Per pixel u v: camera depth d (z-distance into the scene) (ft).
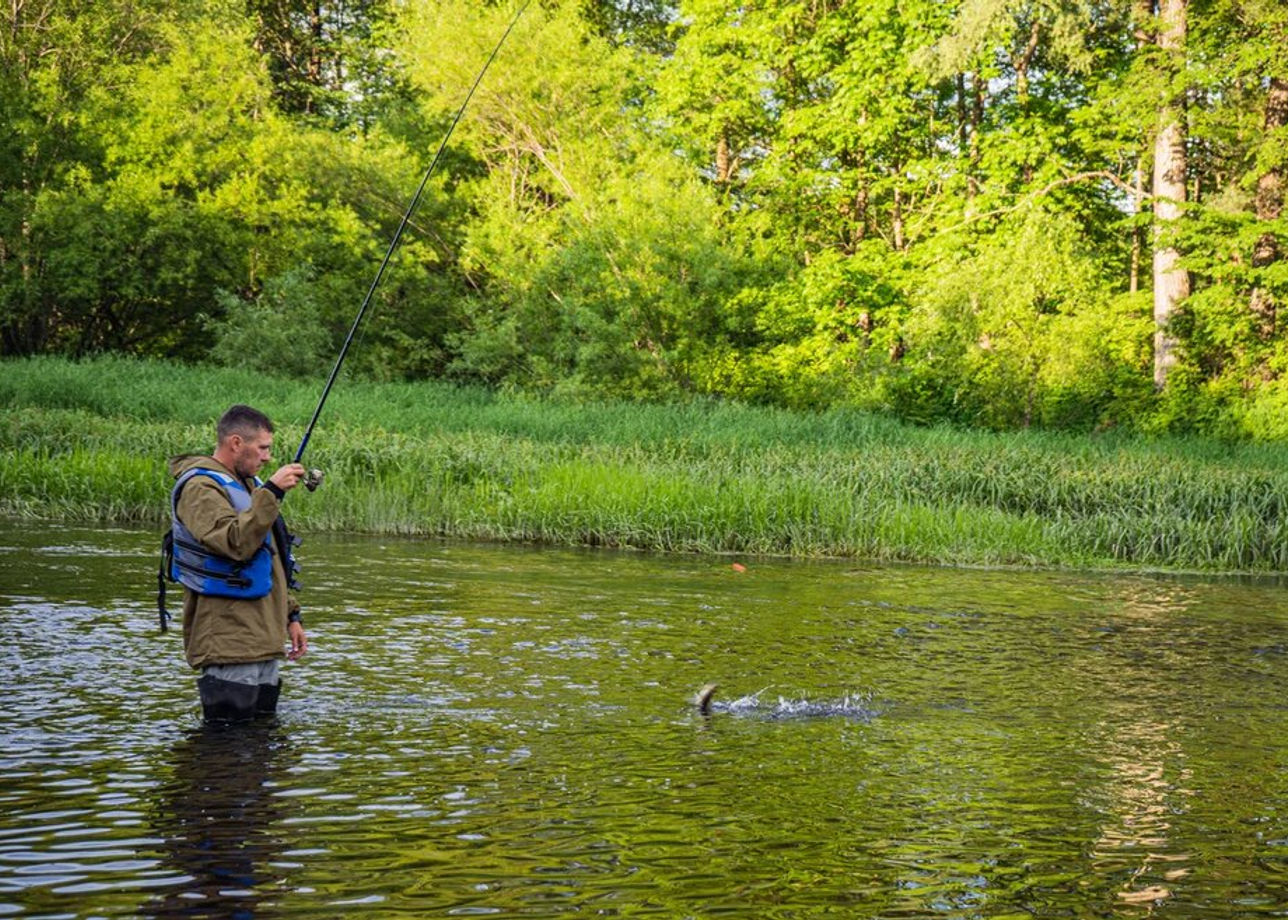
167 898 11.11
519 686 20.56
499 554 41.86
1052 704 20.67
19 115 101.91
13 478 49.01
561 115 112.68
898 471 57.06
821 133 102.78
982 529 48.73
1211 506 53.11
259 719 17.71
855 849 12.97
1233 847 13.39
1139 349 96.07
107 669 20.63
